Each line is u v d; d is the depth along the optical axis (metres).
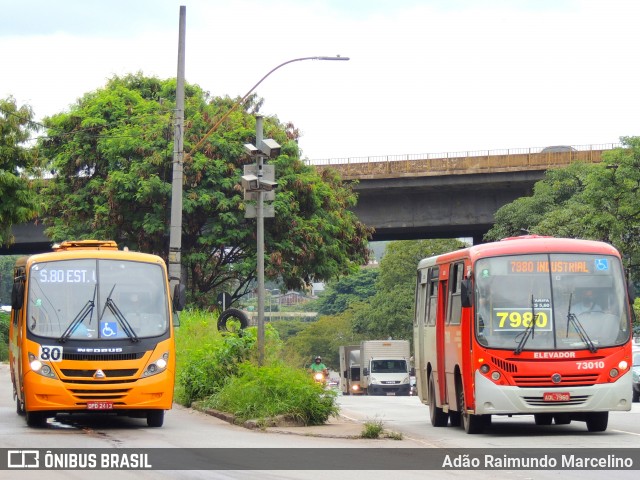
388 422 29.56
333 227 58.56
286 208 55.31
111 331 24.00
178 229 36.44
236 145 55.91
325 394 25.50
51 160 59.69
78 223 59.53
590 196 56.81
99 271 24.58
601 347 23.27
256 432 23.67
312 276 59.88
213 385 31.45
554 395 23.03
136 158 56.22
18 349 26.14
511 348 23.12
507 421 29.19
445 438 22.83
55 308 24.06
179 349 40.66
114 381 23.72
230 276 59.41
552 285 23.61
